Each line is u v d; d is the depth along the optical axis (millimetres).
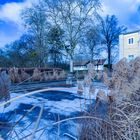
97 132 1854
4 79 1861
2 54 31047
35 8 27312
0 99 1812
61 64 27578
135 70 2279
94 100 2254
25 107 4023
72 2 25500
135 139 1699
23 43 30828
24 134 1675
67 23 26094
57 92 6699
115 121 1779
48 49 28109
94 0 25578
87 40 26875
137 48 23500
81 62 25703
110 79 2258
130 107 1945
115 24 32781
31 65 30297
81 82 2285
